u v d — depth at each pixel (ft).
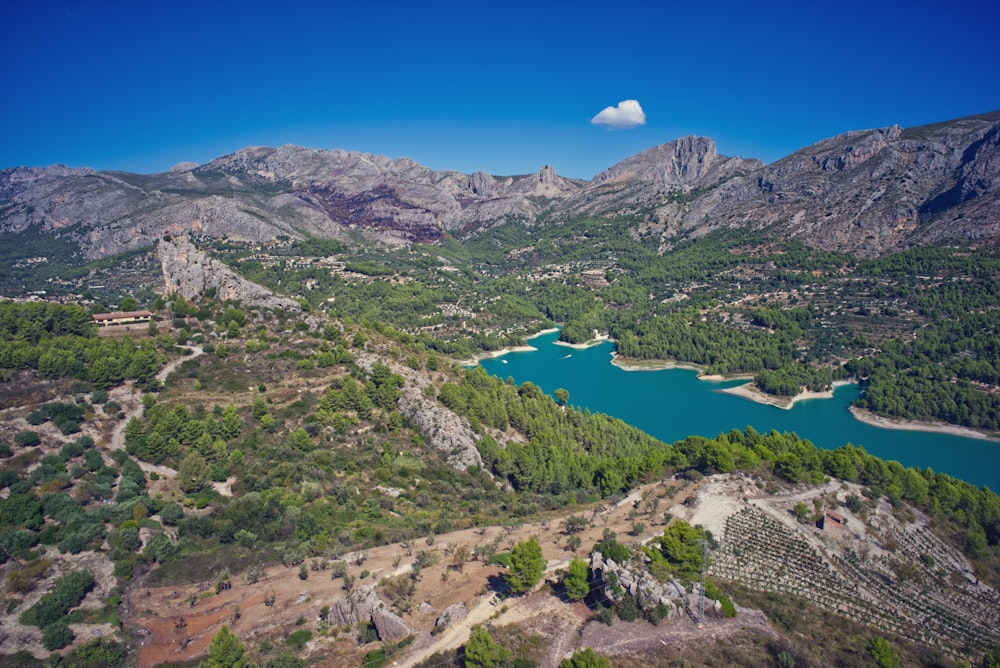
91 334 585.22
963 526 406.62
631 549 315.37
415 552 340.39
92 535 324.60
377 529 372.99
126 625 271.69
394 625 260.21
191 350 588.09
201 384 530.27
